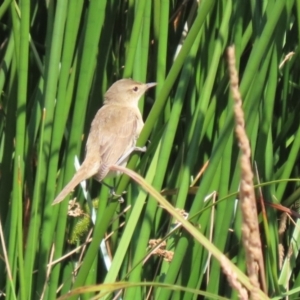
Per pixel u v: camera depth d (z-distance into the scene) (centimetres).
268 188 884
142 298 909
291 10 865
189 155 825
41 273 882
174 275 812
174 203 907
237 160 828
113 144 969
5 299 888
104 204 920
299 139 873
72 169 902
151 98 1099
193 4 954
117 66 1023
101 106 1037
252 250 528
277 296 806
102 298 850
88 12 867
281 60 910
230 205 831
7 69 977
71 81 895
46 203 870
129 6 948
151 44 1002
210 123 909
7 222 945
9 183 987
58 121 852
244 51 964
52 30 898
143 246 817
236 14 841
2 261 952
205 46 901
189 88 910
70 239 982
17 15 890
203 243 609
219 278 916
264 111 858
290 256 907
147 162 941
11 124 964
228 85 866
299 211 946
